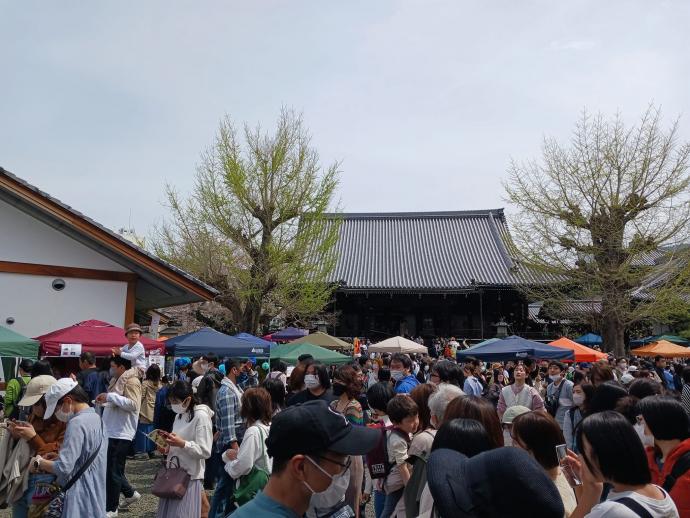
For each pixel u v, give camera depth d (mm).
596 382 7211
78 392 4602
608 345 24297
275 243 23047
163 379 12367
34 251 12094
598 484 2904
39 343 9203
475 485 1828
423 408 4789
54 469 4191
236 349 11812
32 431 4691
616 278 23094
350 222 49469
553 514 1723
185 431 5137
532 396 8438
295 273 23172
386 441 4688
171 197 23578
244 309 23984
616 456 2529
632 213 23516
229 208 22812
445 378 7133
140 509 7559
